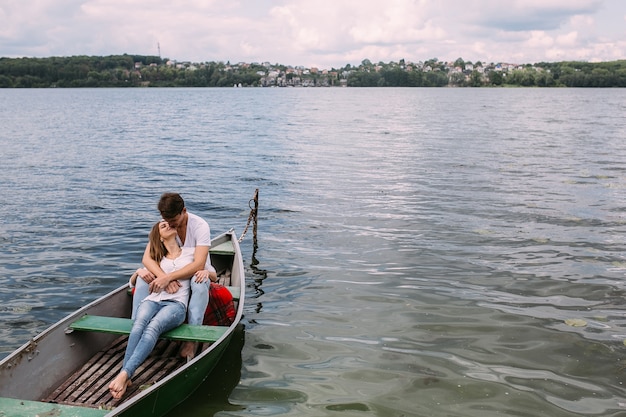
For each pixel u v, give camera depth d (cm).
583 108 5991
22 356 473
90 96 10412
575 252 915
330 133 3089
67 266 857
